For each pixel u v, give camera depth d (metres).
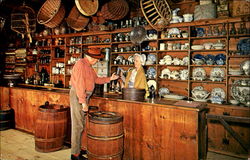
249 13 3.53
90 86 2.85
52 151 3.11
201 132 2.45
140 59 3.32
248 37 3.63
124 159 2.80
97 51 2.81
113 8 4.22
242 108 3.23
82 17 4.52
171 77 4.22
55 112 3.05
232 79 3.78
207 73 4.04
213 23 3.62
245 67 3.60
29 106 4.03
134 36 3.89
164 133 2.48
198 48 3.82
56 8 3.82
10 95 4.41
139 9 4.75
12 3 5.12
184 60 4.07
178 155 2.38
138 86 3.24
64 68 5.41
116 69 5.00
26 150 3.19
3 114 4.18
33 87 4.52
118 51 4.70
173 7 4.42
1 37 6.43
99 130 2.38
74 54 5.56
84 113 2.81
